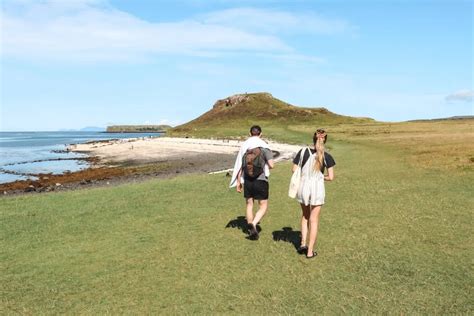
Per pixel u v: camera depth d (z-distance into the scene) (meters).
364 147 38.06
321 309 5.77
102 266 7.64
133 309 5.94
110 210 12.45
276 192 15.09
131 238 9.37
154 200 13.86
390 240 8.71
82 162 45.19
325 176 7.90
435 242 8.51
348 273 7.01
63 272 7.41
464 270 6.96
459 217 10.48
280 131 91.81
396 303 5.88
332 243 8.65
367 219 10.54
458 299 5.93
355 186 15.77
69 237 9.63
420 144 35.91
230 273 7.12
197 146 64.12
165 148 62.97
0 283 6.99
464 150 27.48
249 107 180.12
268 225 10.30
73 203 13.78
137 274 7.20
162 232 9.80
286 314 5.65
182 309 5.89
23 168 39.38
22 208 13.12
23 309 6.04
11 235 9.91
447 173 18.25
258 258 7.82
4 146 95.25
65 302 6.24
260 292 6.36
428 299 5.97
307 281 6.72
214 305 5.98
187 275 7.09
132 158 47.44
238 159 9.16
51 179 29.09
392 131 67.00
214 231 9.78
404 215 10.84
